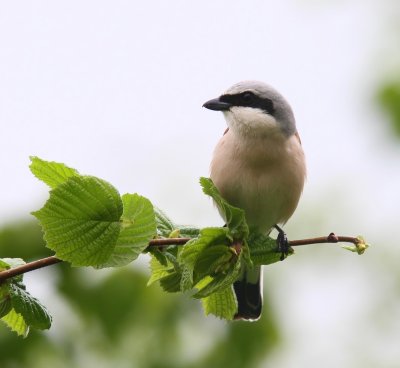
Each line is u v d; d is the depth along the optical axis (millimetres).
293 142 10836
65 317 12469
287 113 10898
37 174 7523
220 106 10977
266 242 7867
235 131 10859
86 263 7184
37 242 12359
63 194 7039
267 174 10742
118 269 12641
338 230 15984
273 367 13562
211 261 7504
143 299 12688
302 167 10891
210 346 13008
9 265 7309
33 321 7277
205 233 7328
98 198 7078
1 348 12070
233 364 13047
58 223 7062
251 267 7617
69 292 12477
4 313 7402
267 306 13602
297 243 7824
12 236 12273
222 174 10820
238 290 10898
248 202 10922
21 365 12133
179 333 12875
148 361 12695
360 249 7711
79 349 12508
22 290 7359
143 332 12750
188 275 7379
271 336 13391
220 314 8375
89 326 12555
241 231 7598
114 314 12555
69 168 7477
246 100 10883
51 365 12297
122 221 7195
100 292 12531
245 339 13148
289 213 11211
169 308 12781
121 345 12641
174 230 7688
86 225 7113
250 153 10672
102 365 12617
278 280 14062
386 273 16094
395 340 15914
